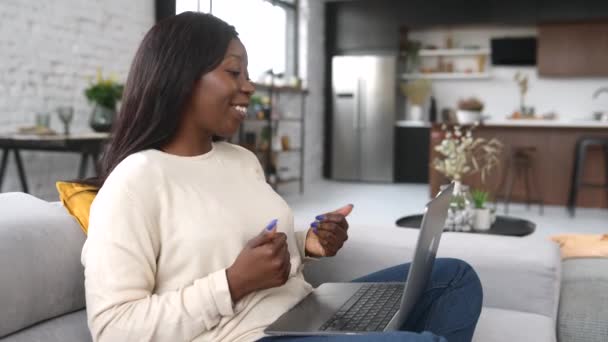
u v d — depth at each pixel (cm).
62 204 129
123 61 505
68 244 117
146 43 114
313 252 138
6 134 372
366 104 878
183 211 108
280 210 128
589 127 637
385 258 180
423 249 106
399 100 913
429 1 862
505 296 173
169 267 106
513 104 895
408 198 716
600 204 650
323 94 925
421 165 879
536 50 850
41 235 112
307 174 876
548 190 662
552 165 658
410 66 914
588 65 816
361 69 877
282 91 737
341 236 138
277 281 101
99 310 95
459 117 679
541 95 880
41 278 108
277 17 802
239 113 117
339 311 118
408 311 115
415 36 931
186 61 111
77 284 117
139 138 114
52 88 431
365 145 885
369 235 187
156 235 105
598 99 853
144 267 100
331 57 919
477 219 296
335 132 900
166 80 111
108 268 96
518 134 665
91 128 423
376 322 111
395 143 877
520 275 171
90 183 127
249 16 720
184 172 113
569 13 800
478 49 889
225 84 113
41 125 389
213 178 117
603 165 641
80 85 457
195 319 97
